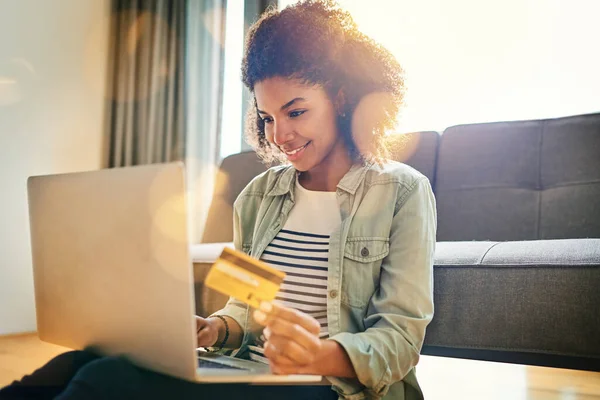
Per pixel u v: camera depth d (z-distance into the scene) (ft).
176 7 11.16
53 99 10.70
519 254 4.46
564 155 6.54
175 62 11.12
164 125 11.16
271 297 2.34
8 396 2.52
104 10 11.69
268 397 2.64
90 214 2.46
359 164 3.40
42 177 2.75
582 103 8.26
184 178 2.13
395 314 2.91
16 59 10.11
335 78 3.26
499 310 4.38
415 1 9.25
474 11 8.91
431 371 6.89
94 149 11.41
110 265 2.39
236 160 8.48
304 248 3.31
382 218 3.19
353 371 2.65
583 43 8.25
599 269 4.07
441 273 4.64
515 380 6.32
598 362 4.02
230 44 11.04
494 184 6.81
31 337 9.45
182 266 2.14
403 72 3.56
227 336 3.43
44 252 2.78
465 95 8.96
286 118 3.22
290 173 3.61
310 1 3.41
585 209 6.26
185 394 2.40
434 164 7.24
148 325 2.28
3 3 9.95
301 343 2.34
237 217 3.84
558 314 4.17
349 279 3.15
